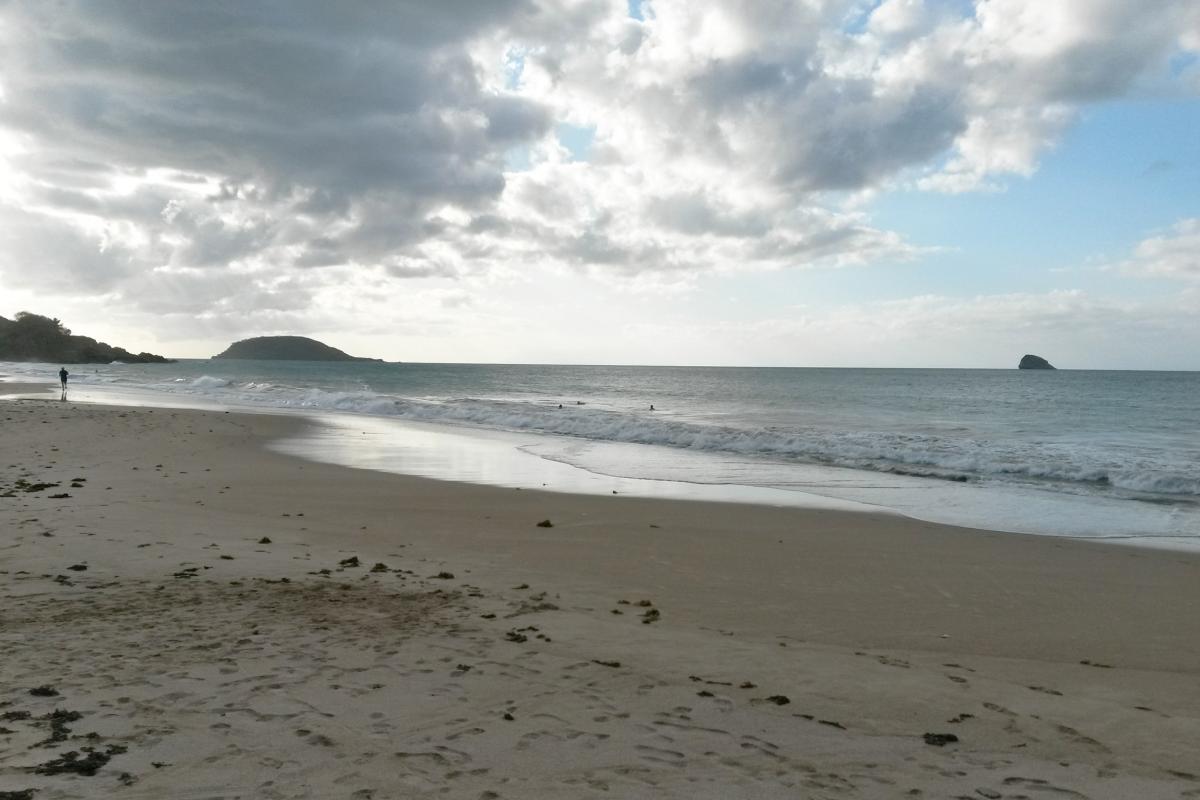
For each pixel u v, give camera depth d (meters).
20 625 6.15
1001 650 6.82
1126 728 4.95
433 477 17.08
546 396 62.69
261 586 7.66
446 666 5.58
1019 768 4.29
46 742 4.04
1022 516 13.63
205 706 4.64
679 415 40.75
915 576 9.33
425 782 3.78
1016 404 53.16
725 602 8.09
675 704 5.06
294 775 3.78
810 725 4.82
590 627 6.82
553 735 4.46
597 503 13.95
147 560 8.59
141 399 42.31
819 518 12.91
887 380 107.50
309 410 38.25
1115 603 8.33
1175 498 15.48
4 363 140.00
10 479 14.34
